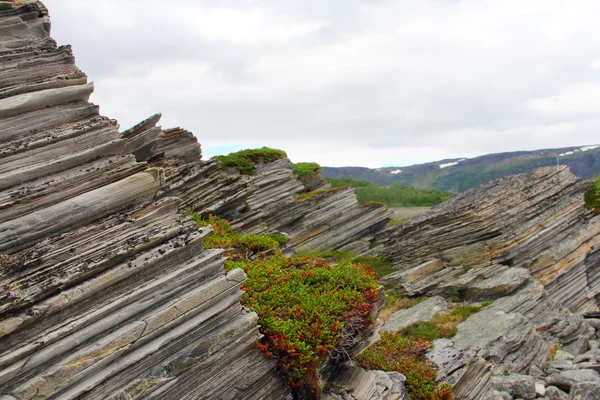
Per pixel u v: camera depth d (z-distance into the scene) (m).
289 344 10.41
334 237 38.72
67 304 7.55
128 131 19.17
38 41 10.70
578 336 23.73
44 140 8.81
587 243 30.12
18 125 8.98
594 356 20.94
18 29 10.76
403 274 30.20
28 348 7.02
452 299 27.81
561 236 29.58
